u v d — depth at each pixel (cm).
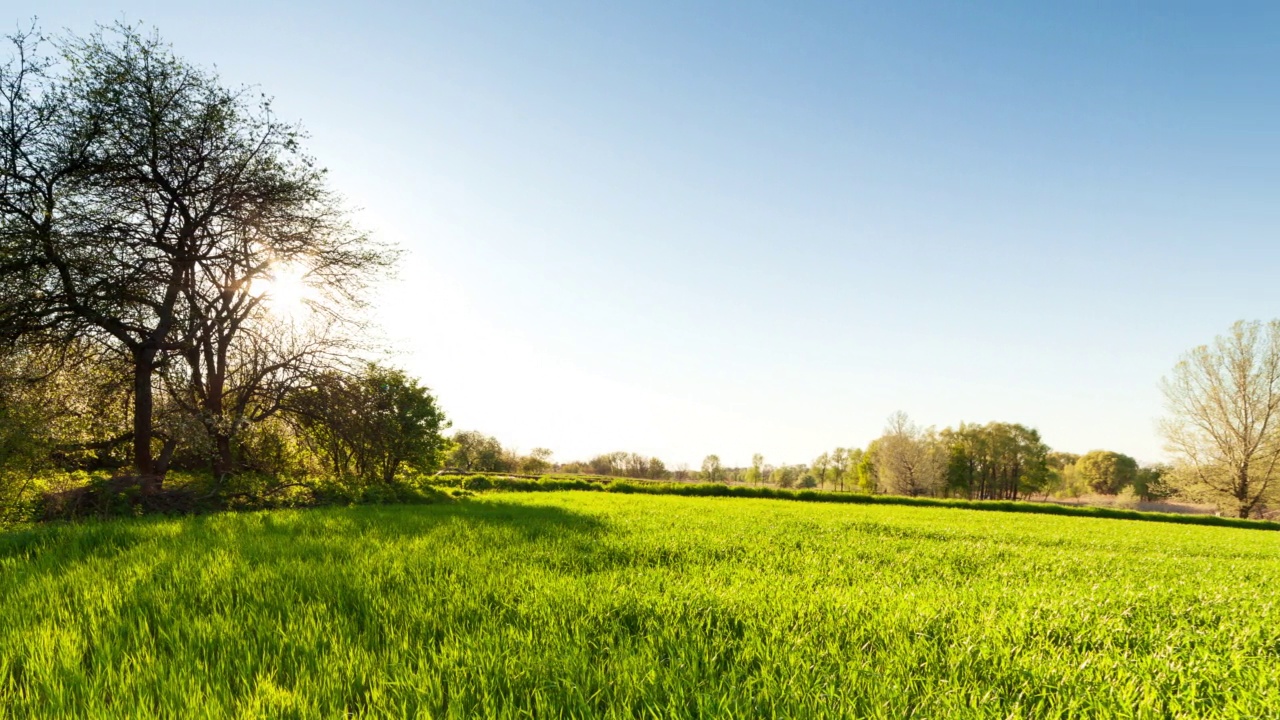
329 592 552
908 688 354
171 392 1711
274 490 1581
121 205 1609
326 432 1989
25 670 370
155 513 1269
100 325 1537
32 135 1486
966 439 9238
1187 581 836
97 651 397
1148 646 460
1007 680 375
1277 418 4403
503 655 393
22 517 1148
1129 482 9650
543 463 7200
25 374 1477
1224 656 429
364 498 1784
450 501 2016
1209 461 4619
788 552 964
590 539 991
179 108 1645
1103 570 953
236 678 363
